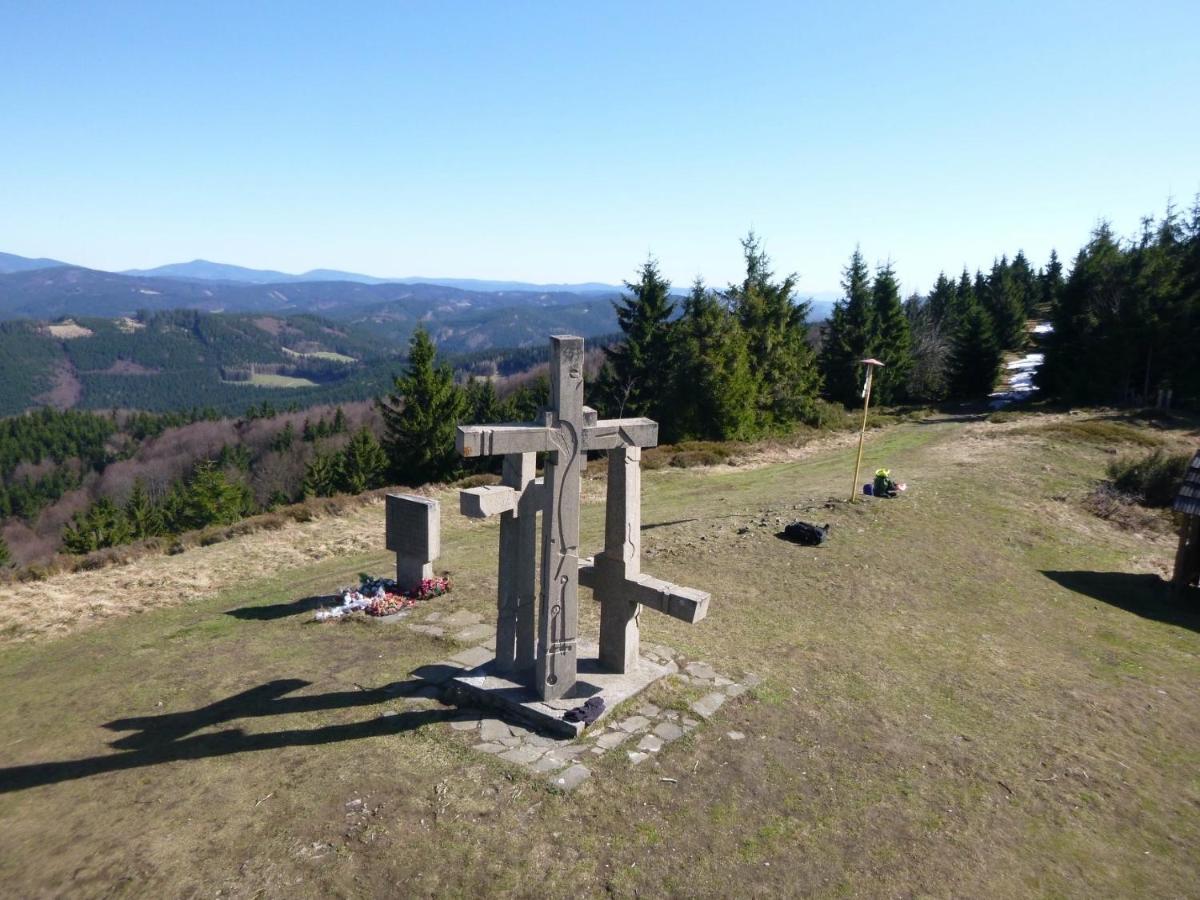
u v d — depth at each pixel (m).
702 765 7.84
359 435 53.09
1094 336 39.81
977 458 25.64
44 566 16.61
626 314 45.62
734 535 16.69
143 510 52.69
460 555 16.25
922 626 12.56
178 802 7.21
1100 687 10.90
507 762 7.71
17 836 6.82
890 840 6.98
